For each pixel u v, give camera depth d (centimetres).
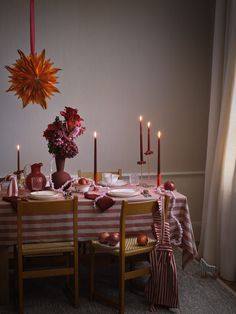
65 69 362
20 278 239
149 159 388
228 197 308
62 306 255
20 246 236
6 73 350
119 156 381
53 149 273
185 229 268
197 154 399
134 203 237
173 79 386
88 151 374
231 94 318
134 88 378
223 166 320
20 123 358
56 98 363
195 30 385
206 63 391
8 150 358
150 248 251
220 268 315
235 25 309
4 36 348
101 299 260
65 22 358
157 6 375
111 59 370
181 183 397
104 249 248
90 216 254
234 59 312
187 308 255
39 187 274
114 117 377
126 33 371
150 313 247
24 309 250
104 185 298
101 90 371
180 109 390
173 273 249
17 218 232
